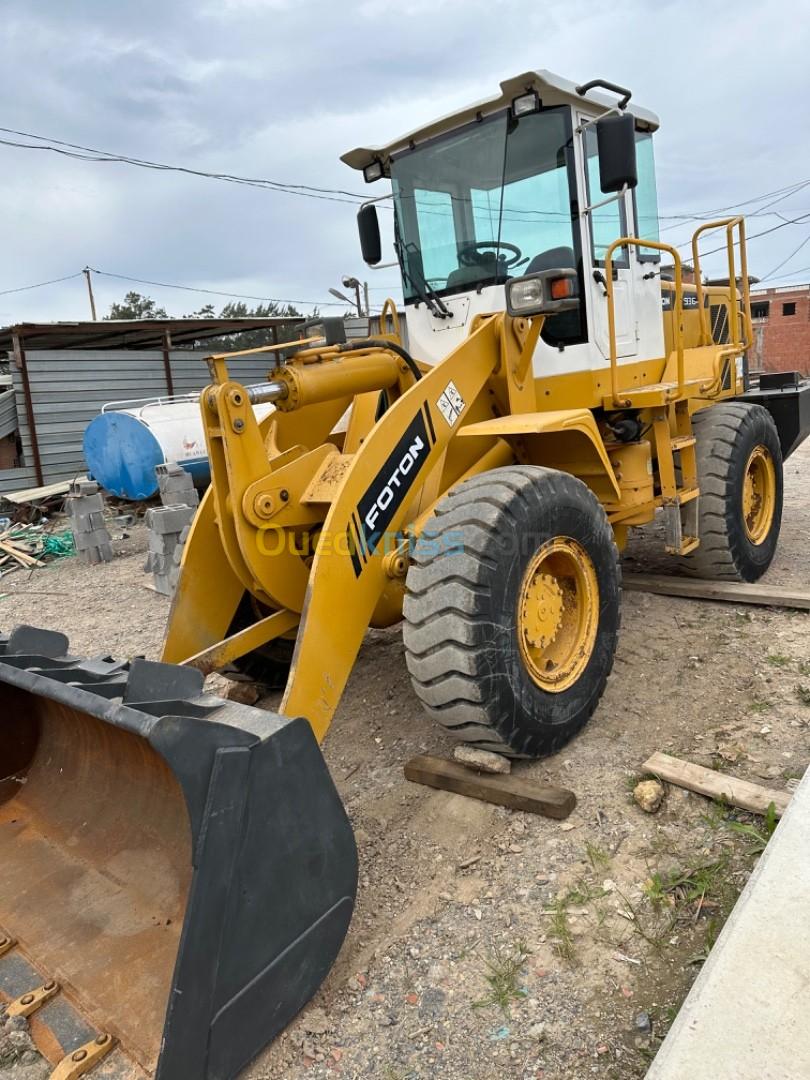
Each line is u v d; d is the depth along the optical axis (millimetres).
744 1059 1658
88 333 15375
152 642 5641
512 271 3988
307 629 2658
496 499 2896
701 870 2516
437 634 2781
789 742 3203
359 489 2875
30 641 2568
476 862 2701
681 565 5246
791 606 4617
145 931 2182
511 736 2920
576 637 3342
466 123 3992
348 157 4363
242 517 2984
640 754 3230
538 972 2209
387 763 3412
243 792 1879
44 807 2723
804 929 1973
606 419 4312
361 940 2410
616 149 3402
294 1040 2059
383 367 3533
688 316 5863
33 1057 1940
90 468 12023
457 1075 1935
